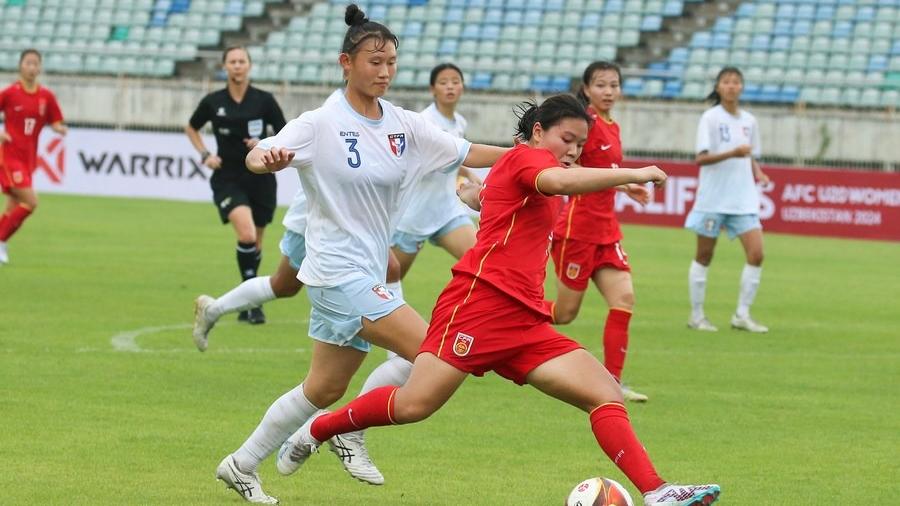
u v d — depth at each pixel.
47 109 59.25
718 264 70.31
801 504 23.41
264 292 31.48
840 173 84.94
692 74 90.69
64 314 45.19
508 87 104.25
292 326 44.84
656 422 31.09
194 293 51.53
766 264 70.62
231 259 64.06
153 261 62.09
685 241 80.06
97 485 23.28
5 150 58.69
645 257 71.25
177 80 98.94
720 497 23.84
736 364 40.00
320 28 112.38
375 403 21.42
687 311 52.38
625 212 90.69
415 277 60.00
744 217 47.34
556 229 34.47
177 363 36.72
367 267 22.36
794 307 54.28
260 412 30.56
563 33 108.88
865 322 50.09
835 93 97.31
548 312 21.20
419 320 21.86
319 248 22.30
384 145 22.44
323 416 22.33
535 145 21.59
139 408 30.53
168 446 26.78
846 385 36.59
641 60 106.50
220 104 46.47
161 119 98.25
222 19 113.75
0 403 30.44
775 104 98.06
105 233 73.88
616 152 34.19
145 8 115.56
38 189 99.00
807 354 42.16
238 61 46.16
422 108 96.75
